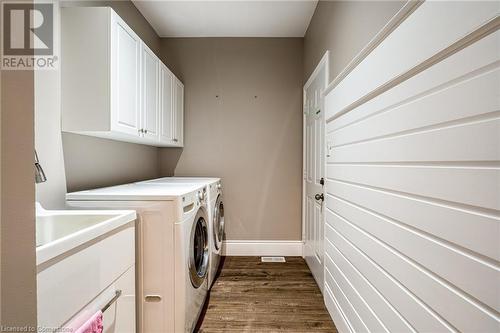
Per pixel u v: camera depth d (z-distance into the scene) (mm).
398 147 1106
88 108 1784
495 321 670
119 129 1885
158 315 1621
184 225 1683
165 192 1727
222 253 3516
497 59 663
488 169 691
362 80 1452
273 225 3541
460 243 780
